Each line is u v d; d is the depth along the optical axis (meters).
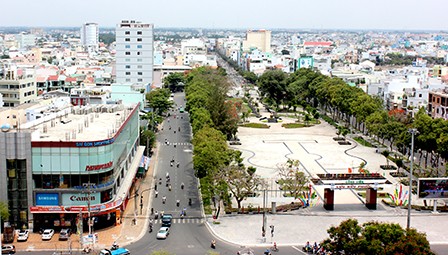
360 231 111.94
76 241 140.75
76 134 156.88
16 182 145.00
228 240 143.75
